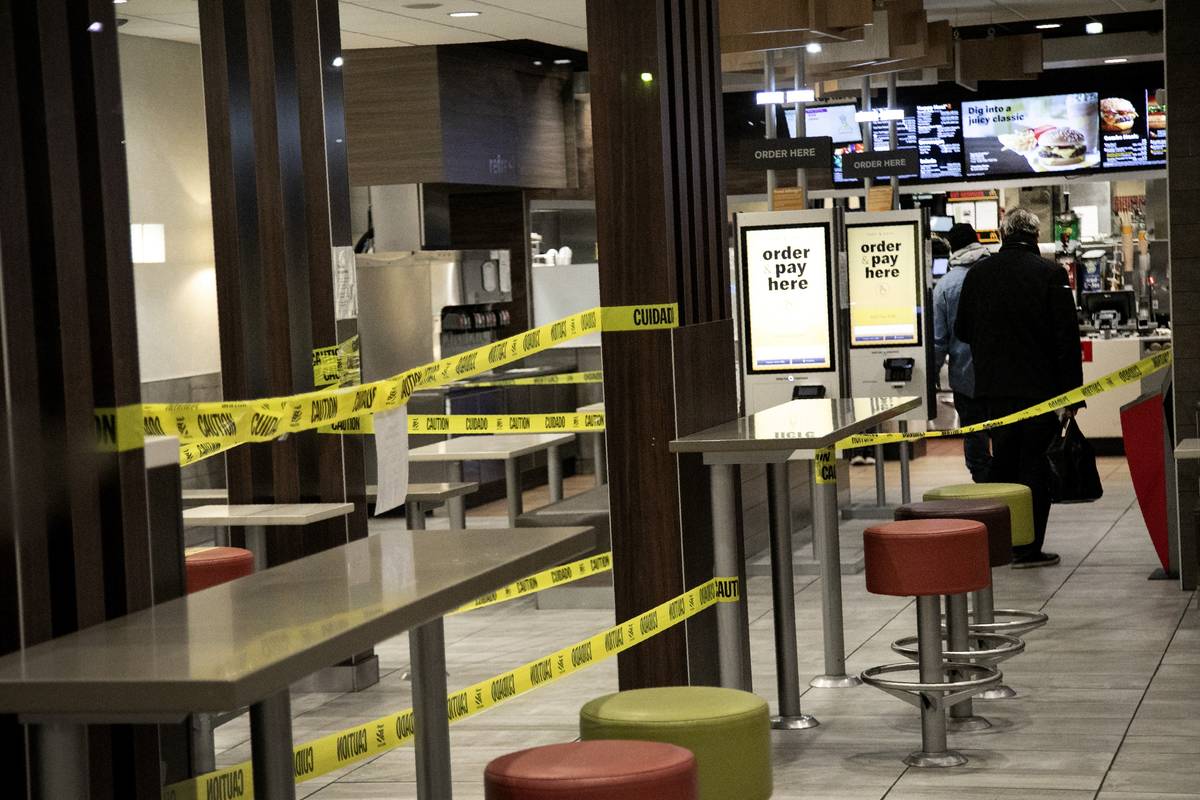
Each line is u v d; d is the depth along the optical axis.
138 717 2.32
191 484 10.25
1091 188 17.09
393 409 6.07
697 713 3.73
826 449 6.34
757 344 9.79
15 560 2.86
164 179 11.29
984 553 5.17
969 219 17.45
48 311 2.97
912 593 5.09
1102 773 4.97
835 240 9.62
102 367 3.07
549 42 12.88
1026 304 8.88
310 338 6.67
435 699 3.45
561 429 8.83
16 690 2.31
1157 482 8.30
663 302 5.50
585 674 6.82
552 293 14.45
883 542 5.12
